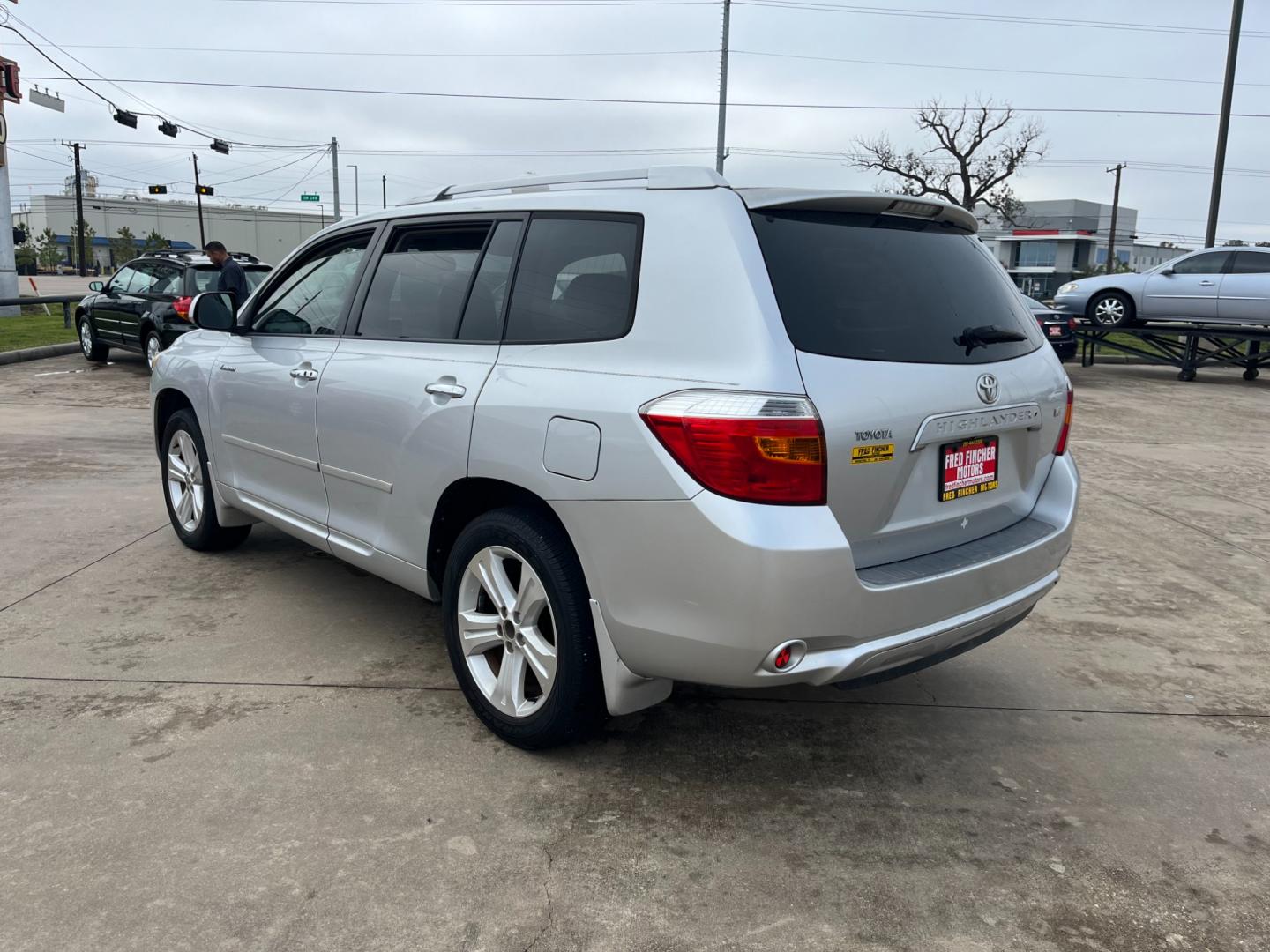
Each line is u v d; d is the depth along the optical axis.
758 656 2.41
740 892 2.42
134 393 10.92
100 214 95.50
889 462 2.54
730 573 2.36
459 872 2.45
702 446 2.38
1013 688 3.72
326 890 2.36
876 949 2.22
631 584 2.55
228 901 2.31
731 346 2.43
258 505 4.26
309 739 3.10
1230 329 15.66
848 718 3.42
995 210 48.94
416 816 2.69
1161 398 13.48
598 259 2.83
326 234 4.06
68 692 3.39
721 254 2.54
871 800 2.87
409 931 2.23
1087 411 11.93
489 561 3.01
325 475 3.72
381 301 3.60
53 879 2.37
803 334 2.46
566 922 2.29
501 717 3.05
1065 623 4.45
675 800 2.83
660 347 2.56
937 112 44.53
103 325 13.02
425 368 3.21
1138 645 4.18
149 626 4.02
